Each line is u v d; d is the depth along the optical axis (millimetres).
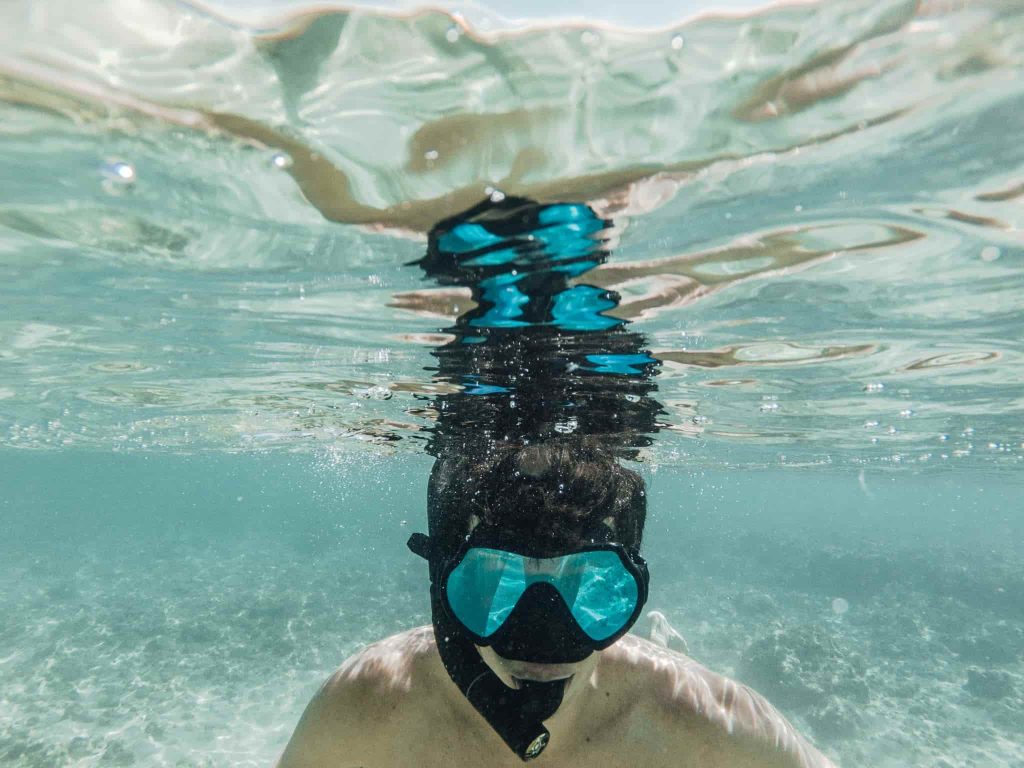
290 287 1263
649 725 570
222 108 746
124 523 13727
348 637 4203
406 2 627
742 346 1602
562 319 1321
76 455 7777
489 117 744
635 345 1528
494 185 852
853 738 2992
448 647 503
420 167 827
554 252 1037
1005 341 1579
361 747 583
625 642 630
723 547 9711
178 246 1103
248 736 2793
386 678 589
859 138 787
